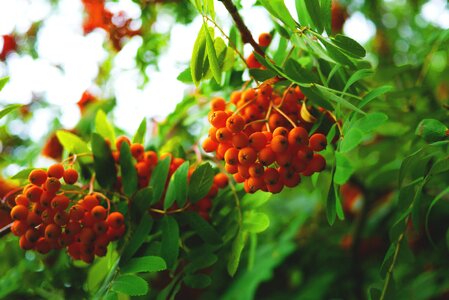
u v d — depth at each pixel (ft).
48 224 1.06
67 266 1.47
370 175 1.73
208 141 1.07
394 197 1.90
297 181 1.04
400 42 2.27
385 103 1.40
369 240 2.07
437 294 1.75
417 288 1.79
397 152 1.59
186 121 1.55
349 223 2.16
